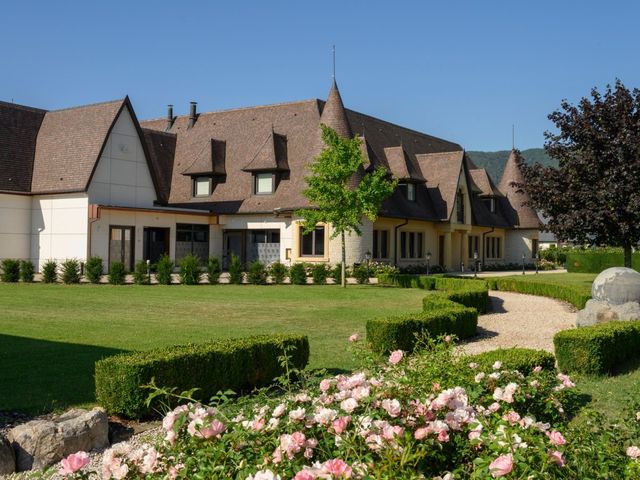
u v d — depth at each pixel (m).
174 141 40.66
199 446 3.76
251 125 38.75
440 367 6.08
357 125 39.38
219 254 35.78
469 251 45.34
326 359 11.30
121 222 31.47
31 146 33.16
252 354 9.05
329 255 32.19
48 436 6.41
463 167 42.00
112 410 7.75
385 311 18.67
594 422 5.66
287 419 4.03
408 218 36.12
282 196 33.97
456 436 4.23
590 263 42.38
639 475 4.09
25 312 17.20
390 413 4.13
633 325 11.66
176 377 8.00
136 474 3.69
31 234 32.06
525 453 3.78
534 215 49.66
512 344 13.60
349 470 3.13
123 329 14.23
